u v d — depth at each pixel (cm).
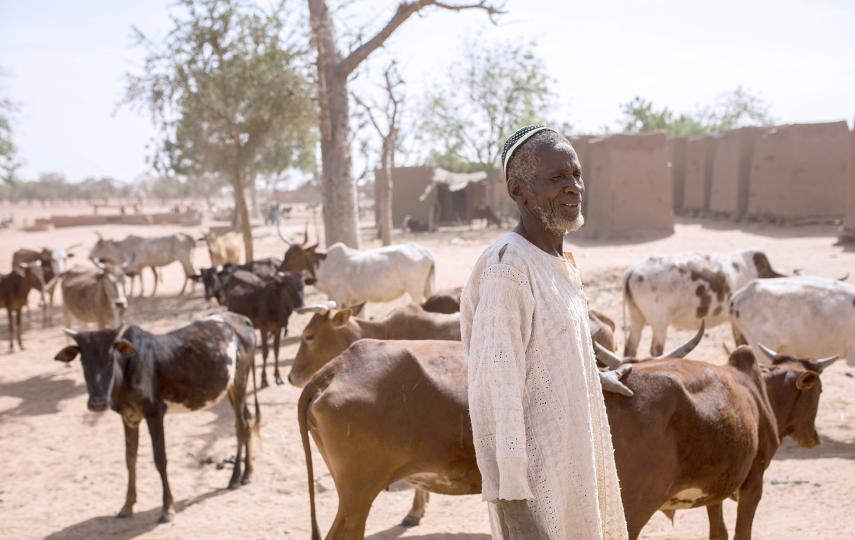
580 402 230
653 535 561
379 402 435
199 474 792
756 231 2823
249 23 2058
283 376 1190
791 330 812
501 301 224
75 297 1470
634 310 1027
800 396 525
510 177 242
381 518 641
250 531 634
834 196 2917
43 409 1070
